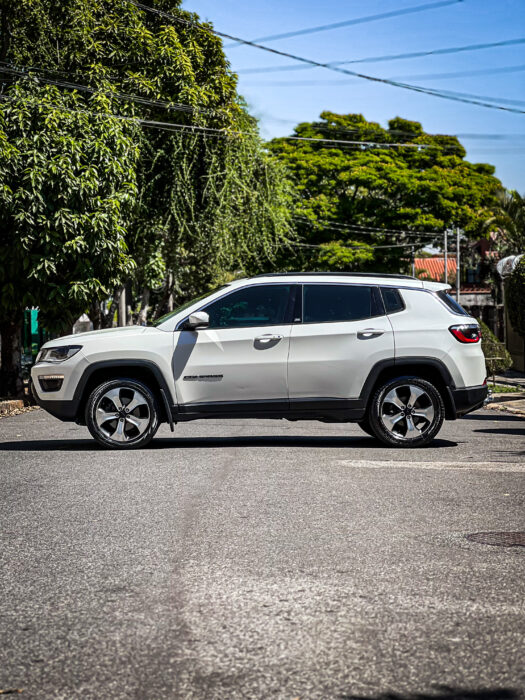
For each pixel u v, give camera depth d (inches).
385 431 406.6
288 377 402.6
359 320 409.4
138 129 807.1
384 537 229.6
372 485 305.0
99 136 690.8
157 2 879.7
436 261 2605.8
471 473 331.6
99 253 671.1
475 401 414.0
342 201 1908.2
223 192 900.0
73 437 466.9
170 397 401.1
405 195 1903.3
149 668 143.3
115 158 690.2
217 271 1091.3
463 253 2266.2
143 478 320.5
